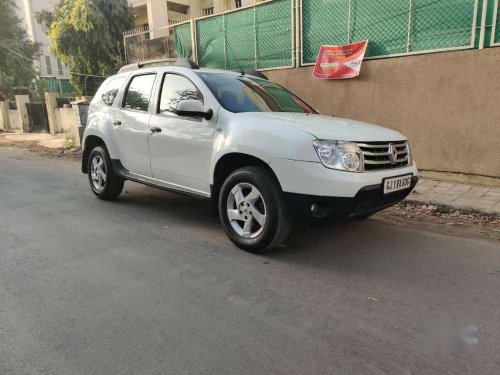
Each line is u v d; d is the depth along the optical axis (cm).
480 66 695
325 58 873
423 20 745
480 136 716
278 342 279
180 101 481
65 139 1496
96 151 636
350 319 308
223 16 1062
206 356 264
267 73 987
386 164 413
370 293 349
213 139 453
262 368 253
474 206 601
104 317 310
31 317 309
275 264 407
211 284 363
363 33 823
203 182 473
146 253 434
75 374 248
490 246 467
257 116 434
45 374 248
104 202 640
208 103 466
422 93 765
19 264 403
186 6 2022
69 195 689
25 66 2534
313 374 248
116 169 598
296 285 362
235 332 291
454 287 362
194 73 498
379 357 264
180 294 345
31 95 2522
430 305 330
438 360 262
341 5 843
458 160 747
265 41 988
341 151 377
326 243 468
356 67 828
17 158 1173
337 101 881
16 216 563
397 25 778
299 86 936
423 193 679
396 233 507
